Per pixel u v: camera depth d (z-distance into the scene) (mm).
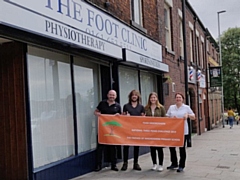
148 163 8898
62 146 6906
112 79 9016
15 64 5910
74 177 7051
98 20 7922
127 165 8000
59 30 6016
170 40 15305
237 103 44312
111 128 7766
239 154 10891
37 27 5414
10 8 4816
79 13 7051
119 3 9648
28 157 5836
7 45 5945
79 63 7777
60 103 6918
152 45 11828
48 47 6273
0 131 6004
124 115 7781
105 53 7859
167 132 7676
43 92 6395
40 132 6246
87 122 7984
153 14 12758
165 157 10141
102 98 8773
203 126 23016
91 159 7766
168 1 14797
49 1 5953
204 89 24391
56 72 6836
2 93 5992
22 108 5867
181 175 7375
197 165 8656
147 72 12164
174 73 15234
